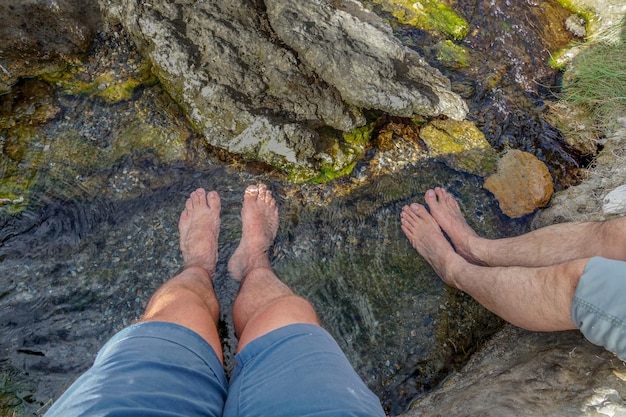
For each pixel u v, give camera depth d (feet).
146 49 4.12
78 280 3.64
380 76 4.15
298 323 2.56
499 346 3.75
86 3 4.11
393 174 4.33
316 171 4.19
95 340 3.51
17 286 3.56
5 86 3.98
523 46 5.17
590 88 4.89
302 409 1.96
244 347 2.49
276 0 4.13
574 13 5.49
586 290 2.68
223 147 4.09
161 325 2.40
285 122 4.07
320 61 4.08
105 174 3.94
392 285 3.97
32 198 3.79
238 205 4.03
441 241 3.97
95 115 4.09
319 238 4.02
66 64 4.17
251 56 4.10
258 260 3.76
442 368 3.76
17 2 3.76
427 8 5.11
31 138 3.94
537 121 4.80
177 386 2.03
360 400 2.08
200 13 4.02
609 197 4.13
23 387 3.30
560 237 3.55
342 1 4.64
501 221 4.31
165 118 4.15
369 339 3.78
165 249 3.82
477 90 4.80
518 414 2.79
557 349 3.24
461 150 4.52
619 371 2.86
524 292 3.19
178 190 4.01
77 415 1.75
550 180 4.50
